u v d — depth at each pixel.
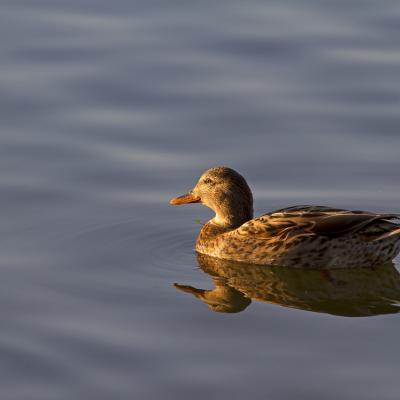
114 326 14.23
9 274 15.88
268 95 21.19
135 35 23.09
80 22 23.62
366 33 22.95
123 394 12.51
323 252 16.64
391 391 12.41
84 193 18.48
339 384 12.60
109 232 17.44
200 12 24.02
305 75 21.77
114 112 20.75
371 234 16.50
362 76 21.62
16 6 24.30
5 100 20.98
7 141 19.80
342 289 15.98
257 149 19.80
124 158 19.50
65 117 20.53
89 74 21.80
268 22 23.47
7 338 13.87
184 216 18.20
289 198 18.50
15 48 22.62
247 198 17.83
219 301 15.17
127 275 16.06
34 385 12.74
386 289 15.96
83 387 12.68
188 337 13.89
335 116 20.59
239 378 12.80
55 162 19.28
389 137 19.98
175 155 19.66
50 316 14.52
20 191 18.42
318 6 24.11
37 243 16.94
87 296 15.20
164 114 20.73
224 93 21.27
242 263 17.06
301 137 20.06
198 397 12.41
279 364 13.10
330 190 18.62
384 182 18.73
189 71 21.94
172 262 16.80
